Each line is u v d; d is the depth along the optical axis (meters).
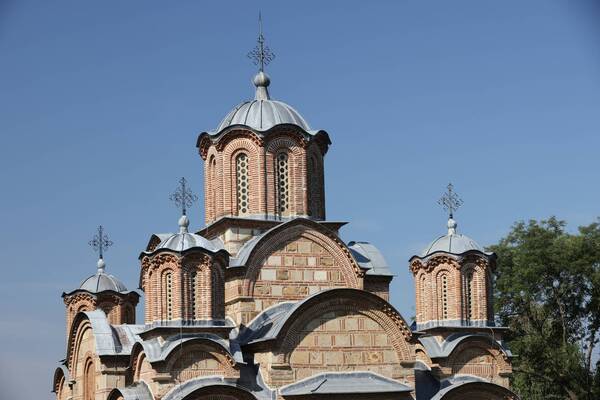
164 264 58.56
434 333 69.25
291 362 58.53
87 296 80.19
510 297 97.00
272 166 67.38
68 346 69.50
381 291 68.19
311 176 69.12
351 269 66.19
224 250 59.88
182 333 57.72
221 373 57.41
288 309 62.34
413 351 61.03
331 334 59.62
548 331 94.00
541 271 95.38
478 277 70.31
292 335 58.84
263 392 58.06
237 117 69.31
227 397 56.19
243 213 67.38
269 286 64.19
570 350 90.75
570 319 96.75
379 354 60.38
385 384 59.84
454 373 67.94
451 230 72.31
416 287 71.75
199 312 58.41
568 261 94.75
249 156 67.44
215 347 57.34
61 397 76.38
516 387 94.50
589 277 95.06
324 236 65.94
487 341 69.00
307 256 65.38
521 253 96.50
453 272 69.94
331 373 59.19
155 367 56.19
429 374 68.12
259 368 59.31
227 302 64.69
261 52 72.69
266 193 67.00
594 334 95.81
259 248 64.44
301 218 65.38
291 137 67.94
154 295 58.53
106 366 62.97
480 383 66.25
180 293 58.06
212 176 69.56
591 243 95.69
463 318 69.56
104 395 62.62
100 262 82.75
